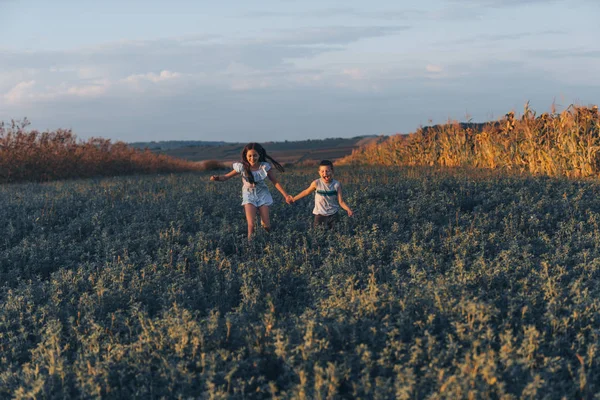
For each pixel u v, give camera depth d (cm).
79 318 539
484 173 1456
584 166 1328
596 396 339
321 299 527
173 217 989
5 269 738
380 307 478
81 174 2681
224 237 830
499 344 416
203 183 1628
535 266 615
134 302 566
